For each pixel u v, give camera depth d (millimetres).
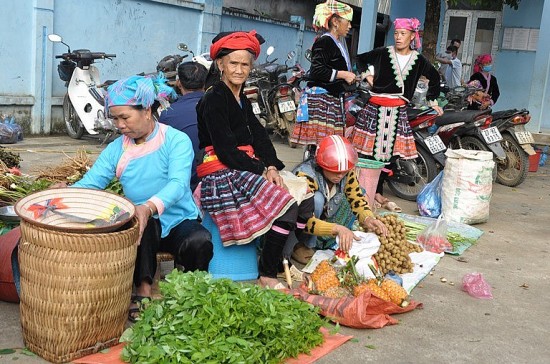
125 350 2771
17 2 8133
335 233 3811
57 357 2752
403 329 3428
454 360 3129
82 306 2713
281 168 3904
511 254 5055
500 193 7496
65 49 8852
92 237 2639
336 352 3086
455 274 4449
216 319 2766
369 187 5602
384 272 4145
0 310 3266
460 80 11375
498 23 13398
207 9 10758
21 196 3873
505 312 3805
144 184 3307
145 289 3316
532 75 11883
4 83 8211
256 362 2715
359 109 6367
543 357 3238
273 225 3602
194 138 4328
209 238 3309
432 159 6695
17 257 3191
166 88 3248
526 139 7668
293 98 9438
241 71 3590
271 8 13352
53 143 8203
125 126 3123
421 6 13914
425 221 5727
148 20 9836
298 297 3477
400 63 5750
